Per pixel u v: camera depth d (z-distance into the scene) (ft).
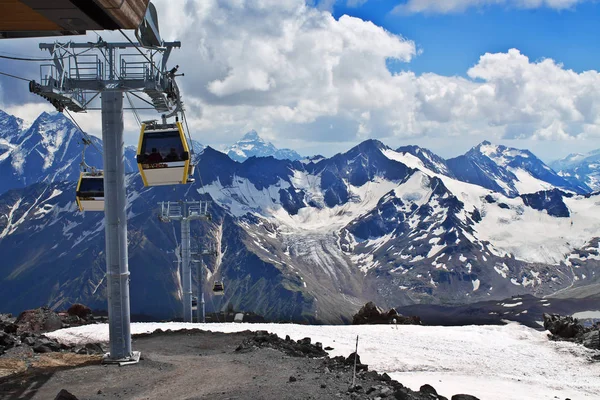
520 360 151.02
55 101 94.53
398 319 226.17
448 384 123.65
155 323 180.24
